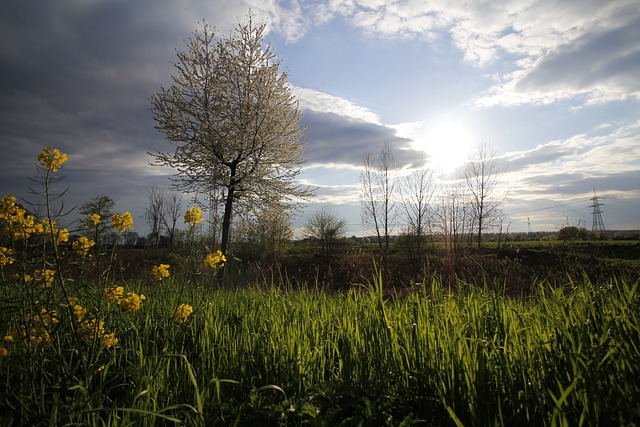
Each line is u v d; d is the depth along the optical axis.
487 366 2.01
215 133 12.73
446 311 2.76
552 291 2.75
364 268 13.16
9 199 2.39
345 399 2.02
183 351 3.19
